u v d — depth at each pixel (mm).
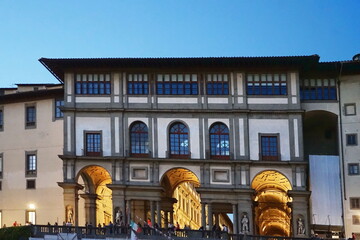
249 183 59938
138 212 65750
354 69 63594
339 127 64000
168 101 62281
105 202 69188
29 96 70688
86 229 53875
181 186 84312
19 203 69438
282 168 60156
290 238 53688
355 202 62531
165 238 52719
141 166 61062
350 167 63250
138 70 62875
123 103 62312
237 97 61719
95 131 62125
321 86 64625
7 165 70812
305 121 67062
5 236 54094
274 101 61594
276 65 61688
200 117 61719
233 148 60875
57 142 69188
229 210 65812
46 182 68812
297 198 59531
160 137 61656
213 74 62500
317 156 63844
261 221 94375
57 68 63625
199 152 61125
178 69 62500
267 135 61062
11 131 71438
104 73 63125
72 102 62719
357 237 61750
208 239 52875
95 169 62781
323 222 62312
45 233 53969
